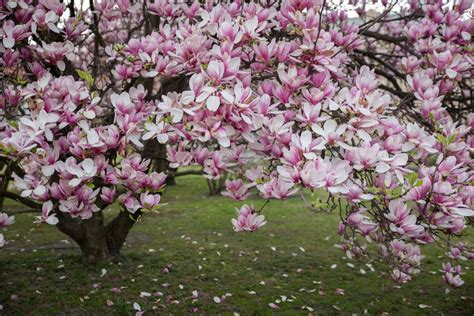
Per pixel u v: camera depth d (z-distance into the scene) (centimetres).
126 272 582
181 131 221
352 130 210
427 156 249
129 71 279
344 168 203
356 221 248
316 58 229
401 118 304
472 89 402
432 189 202
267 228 857
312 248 723
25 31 276
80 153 229
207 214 984
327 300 513
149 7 315
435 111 253
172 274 585
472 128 284
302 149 197
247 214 239
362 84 223
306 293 533
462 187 229
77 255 636
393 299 521
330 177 189
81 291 518
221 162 240
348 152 208
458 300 521
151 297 507
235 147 243
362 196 208
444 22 338
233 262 645
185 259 650
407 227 206
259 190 220
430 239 245
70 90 239
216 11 246
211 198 1206
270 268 623
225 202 1131
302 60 236
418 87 260
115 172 238
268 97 212
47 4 279
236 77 225
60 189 227
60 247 696
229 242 755
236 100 201
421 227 205
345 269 621
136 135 233
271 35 307
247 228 238
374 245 714
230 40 222
